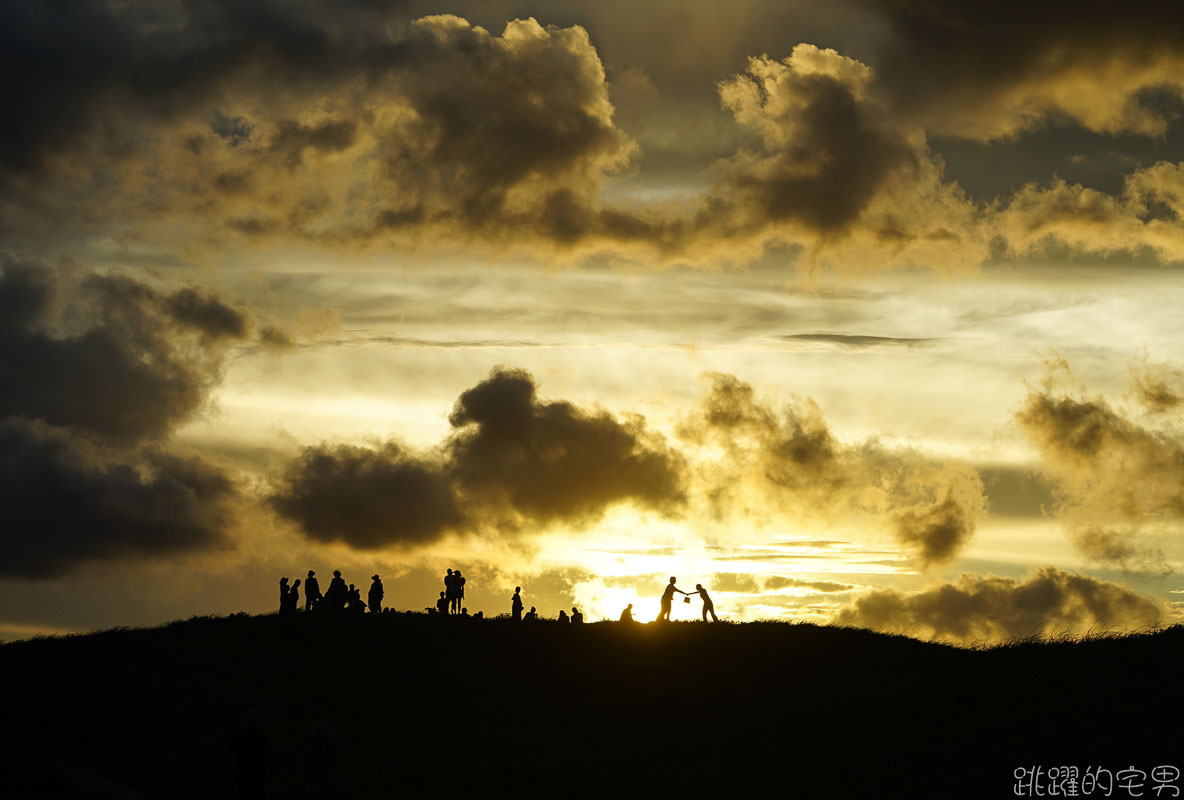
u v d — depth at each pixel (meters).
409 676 40.25
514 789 26.16
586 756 29.23
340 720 35.47
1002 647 30.30
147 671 40.41
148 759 31.39
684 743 28.14
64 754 31.80
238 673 40.44
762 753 24.41
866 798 19.42
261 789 21.59
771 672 38.41
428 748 32.19
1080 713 20.62
